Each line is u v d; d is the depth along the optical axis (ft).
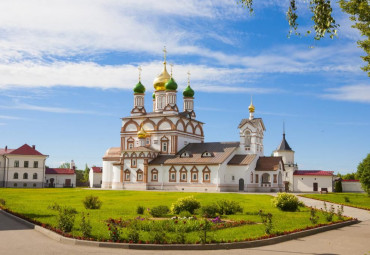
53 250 55.77
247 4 55.98
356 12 71.20
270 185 251.80
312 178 284.41
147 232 69.51
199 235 63.82
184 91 311.06
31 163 328.49
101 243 59.72
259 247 62.39
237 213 107.96
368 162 215.31
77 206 123.85
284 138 310.86
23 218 86.99
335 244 66.03
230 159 258.37
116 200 153.79
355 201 172.76
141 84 305.53
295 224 85.35
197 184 253.03
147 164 269.44
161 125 282.15
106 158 301.63
